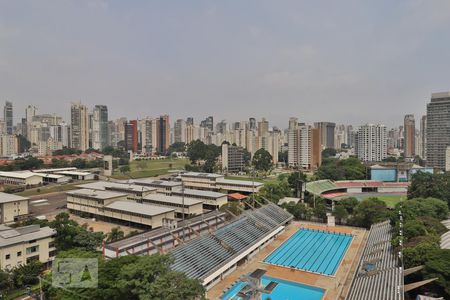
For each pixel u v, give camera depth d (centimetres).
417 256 5744
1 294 5684
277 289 6119
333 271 6919
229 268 6738
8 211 10494
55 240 7388
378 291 5097
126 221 10600
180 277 4341
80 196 11612
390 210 9950
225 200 12938
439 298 4897
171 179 17700
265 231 8656
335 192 16525
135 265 4334
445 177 13212
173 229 7994
